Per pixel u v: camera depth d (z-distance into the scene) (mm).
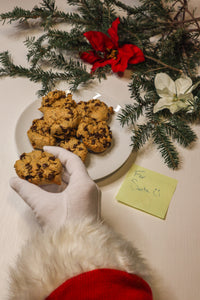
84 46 541
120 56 498
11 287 228
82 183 324
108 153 418
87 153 413
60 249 233
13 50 562
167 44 498
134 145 422
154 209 381
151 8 541
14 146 430
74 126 421
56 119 418
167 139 431
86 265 223
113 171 398
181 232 368
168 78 436
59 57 521
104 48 511
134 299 216
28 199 324
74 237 243
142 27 532
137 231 363
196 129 467
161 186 405
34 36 590
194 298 323
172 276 334
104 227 269
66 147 404
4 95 492
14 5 634
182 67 500
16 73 513
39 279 217
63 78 513
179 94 436
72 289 210
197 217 383
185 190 405
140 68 509
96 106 449
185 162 433
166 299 319
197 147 450
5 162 411
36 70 513
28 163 358
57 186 366
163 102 436
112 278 221
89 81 522
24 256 239
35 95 499
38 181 347
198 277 336
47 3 577
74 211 304
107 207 378
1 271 323
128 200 386
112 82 528
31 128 415
